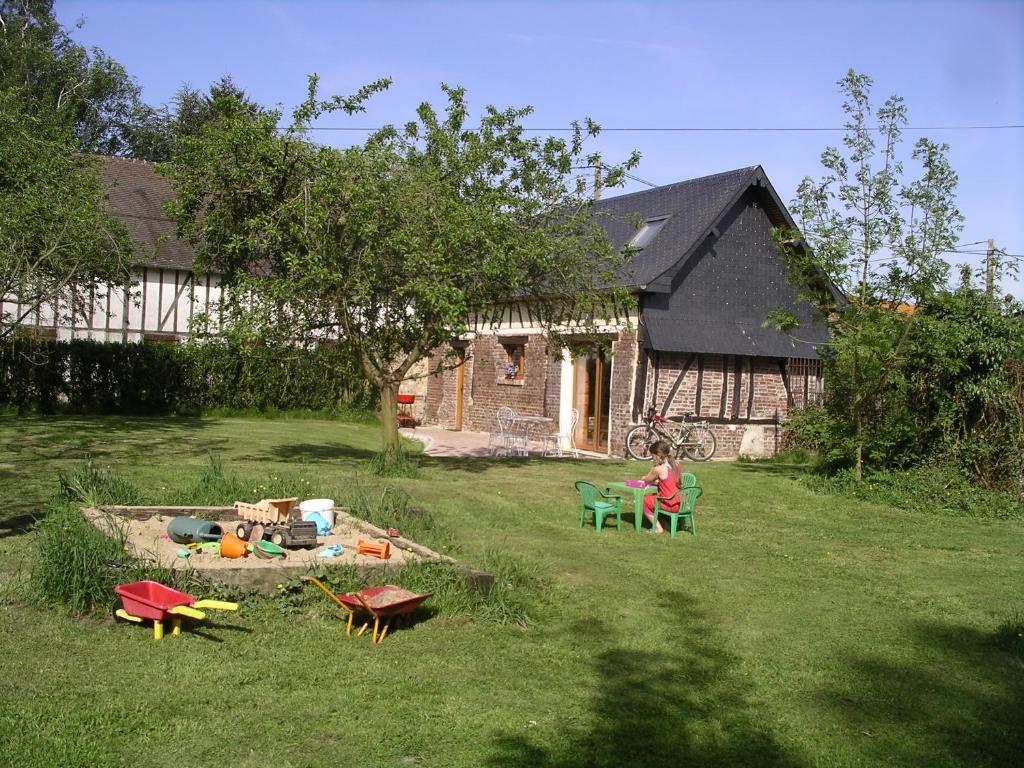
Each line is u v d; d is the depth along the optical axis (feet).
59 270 46.78
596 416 60.49
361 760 12.59
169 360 71.82
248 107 38.42
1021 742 14.49
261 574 18.99
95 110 104.32
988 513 36.94
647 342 55.83
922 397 42.52
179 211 36.88
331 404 77.41
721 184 60.64
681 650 18.19
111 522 21.07
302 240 35.14
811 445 56.44
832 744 14.10
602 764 12.88
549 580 22.70
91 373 69.36
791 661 17.83
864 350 40.11
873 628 20.26
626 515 33.53
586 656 17.52
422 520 27.50
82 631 16.71
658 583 23.30
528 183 40.37
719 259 59.52
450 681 15.74
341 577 19.62
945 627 20.62
